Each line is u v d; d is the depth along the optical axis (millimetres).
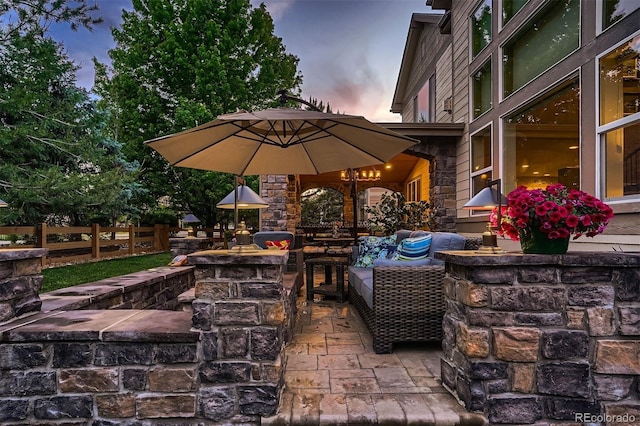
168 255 10383
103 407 1949
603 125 3342
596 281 1909
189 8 11375
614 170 3275
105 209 9438
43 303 2562
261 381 1951
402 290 2875
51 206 8211
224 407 1945
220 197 11984
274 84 13289
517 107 4699
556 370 1900
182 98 10648
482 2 5848
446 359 2248
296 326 3615
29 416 1938
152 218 13023
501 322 1929
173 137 2592
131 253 10586
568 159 4223
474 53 6164
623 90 3172
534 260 1900
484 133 5816
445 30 7523
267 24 12797
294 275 4105
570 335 1900
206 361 1960
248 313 1962
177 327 2033
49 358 1954
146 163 11961
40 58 6312
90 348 1965
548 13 4234
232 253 2020
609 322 1893
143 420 1946
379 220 7211
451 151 6617
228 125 2689
